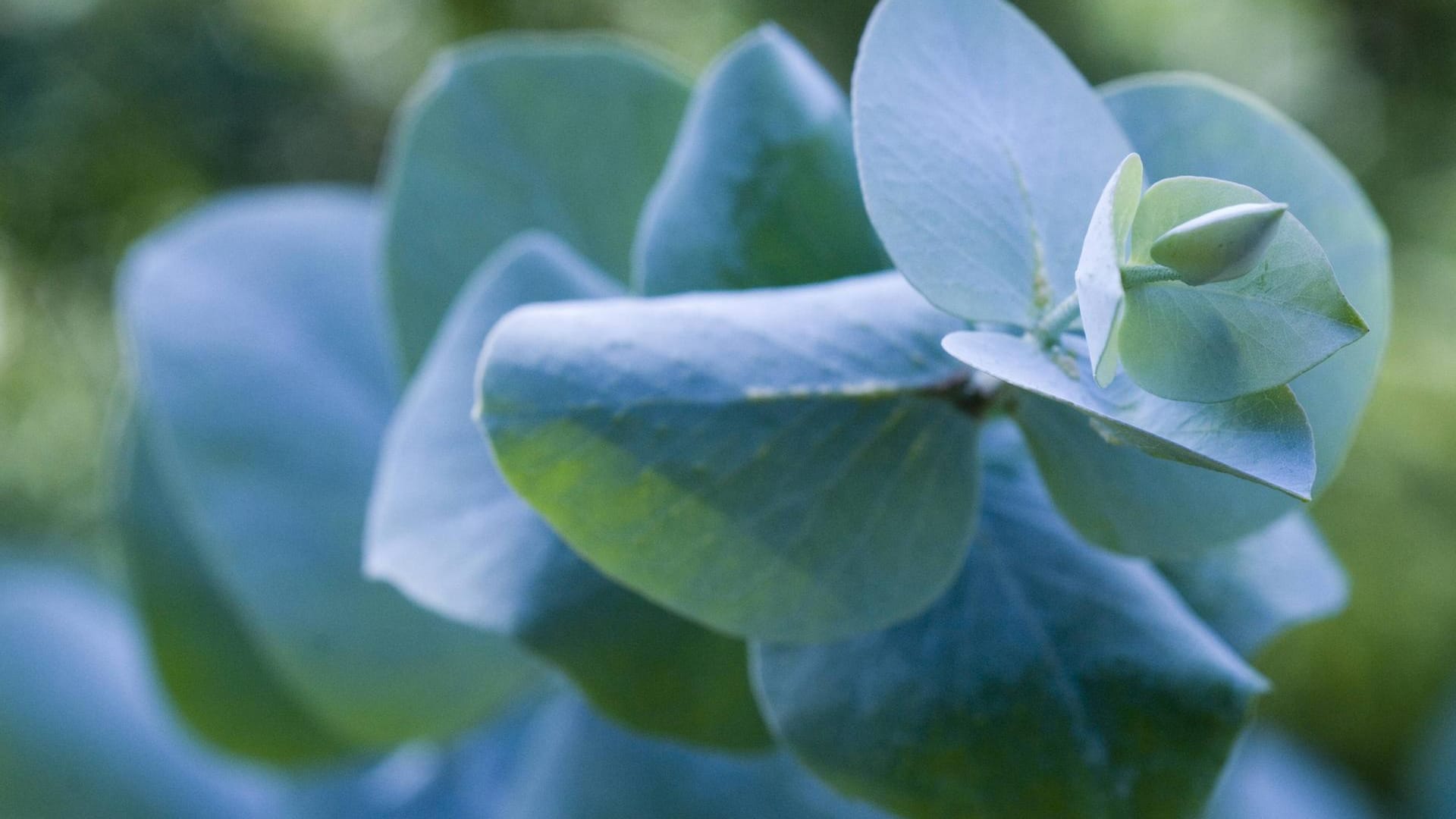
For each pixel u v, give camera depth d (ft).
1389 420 4.40
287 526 1.70
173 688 1.71
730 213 1.46
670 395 1.35
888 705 1.42
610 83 1.61
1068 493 1.38
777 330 1.37
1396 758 4.18
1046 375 1.30
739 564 1.36
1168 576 1.50
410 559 1.46
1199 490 1.37
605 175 1.62
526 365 1.35
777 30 1.48
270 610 1.69
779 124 1.46
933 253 1.32
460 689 1.71
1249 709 1.41
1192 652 1.42
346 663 1.70
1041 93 1.35
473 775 1.99
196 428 1.70
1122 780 1.41
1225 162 1.42
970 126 1.33
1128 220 1.27
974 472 1.37
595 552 1.36
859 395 1.36
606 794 1.68
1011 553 1.43
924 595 1.37
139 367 1.70
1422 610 4.19
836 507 1.36
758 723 1.49
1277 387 1.29
